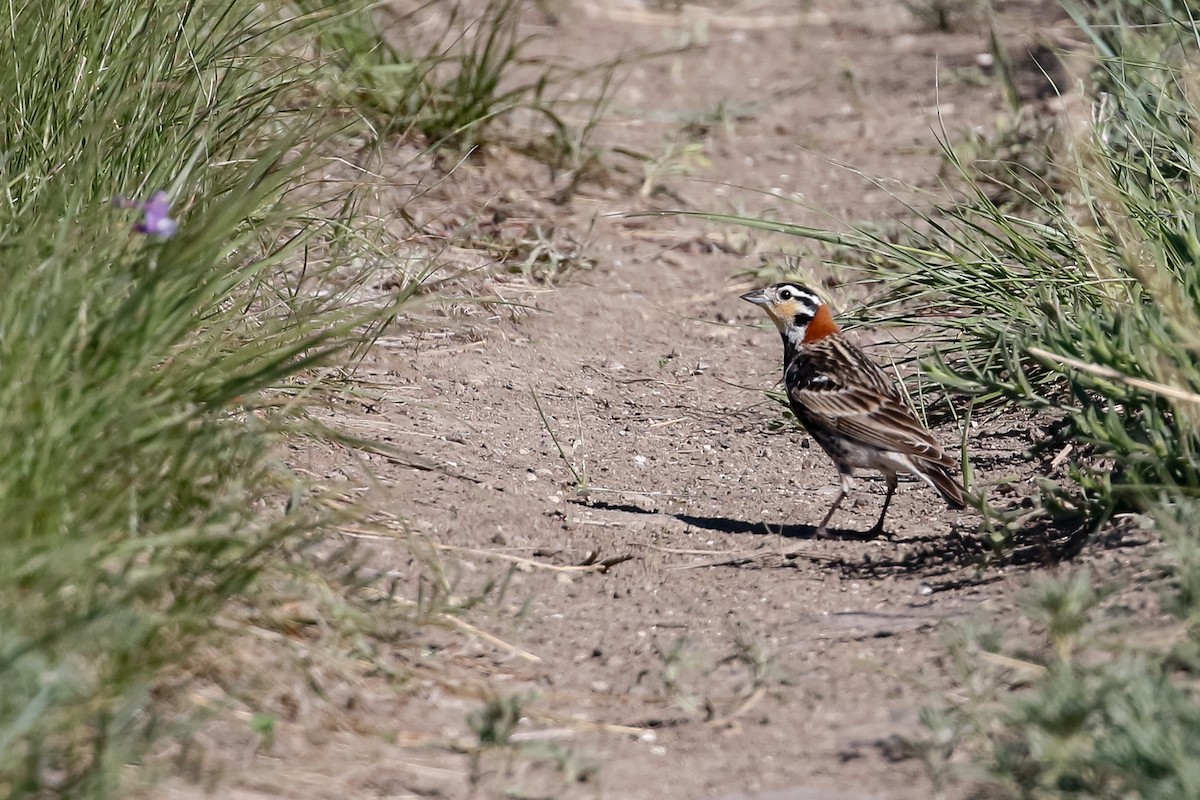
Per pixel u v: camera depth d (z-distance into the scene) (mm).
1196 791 6082
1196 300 10414
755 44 26844
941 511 11773
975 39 25734
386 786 7121
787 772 7340
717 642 9188
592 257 17344
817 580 10242
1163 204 12578
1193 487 9352
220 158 11570
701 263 17641
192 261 9055
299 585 8414
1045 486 10375
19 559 7016
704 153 21203
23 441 7570
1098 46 16094
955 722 7398
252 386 8789
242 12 13281
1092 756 6504
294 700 7719
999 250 15547
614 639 9242
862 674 8398
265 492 9906
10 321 8234
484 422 13219
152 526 8000
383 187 15508
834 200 19188
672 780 7355
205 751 7105
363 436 12148
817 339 12281
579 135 19922
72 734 6531
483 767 7414
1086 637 7832
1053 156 16969
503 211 17922
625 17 28266
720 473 12805
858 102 23125
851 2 29453
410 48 19500
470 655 8812
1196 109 12602
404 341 14680
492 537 10820
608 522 11414
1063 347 10609
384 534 10227
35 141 10414
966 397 13680
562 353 15219
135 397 8219
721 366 15297
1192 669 7418
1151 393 9961
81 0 11328
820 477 12820
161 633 7418
